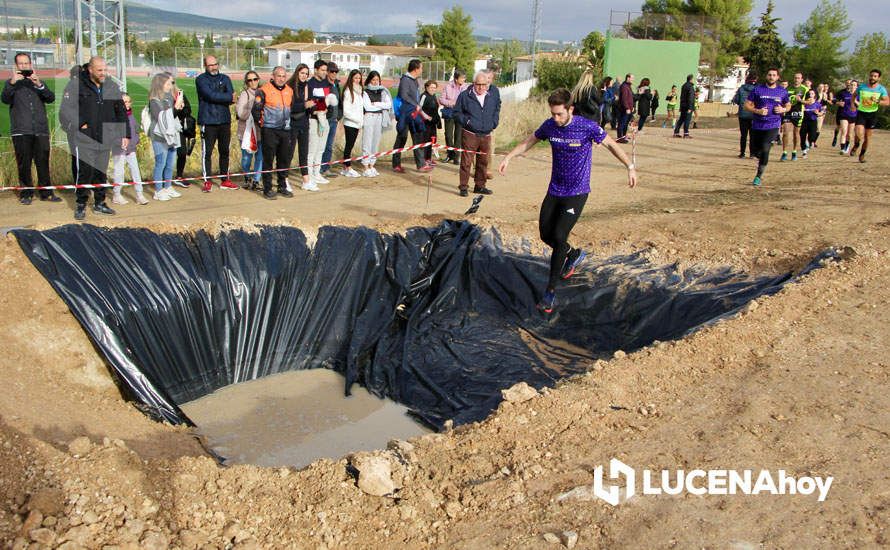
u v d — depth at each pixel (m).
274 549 3.71
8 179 10.22
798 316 6.61
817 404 5.09
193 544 3.66
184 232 7.73
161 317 7.01
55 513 3.67
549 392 5.29
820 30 42.44
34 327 6.21
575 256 7.62
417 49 63.19
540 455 4.54
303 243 8.34
